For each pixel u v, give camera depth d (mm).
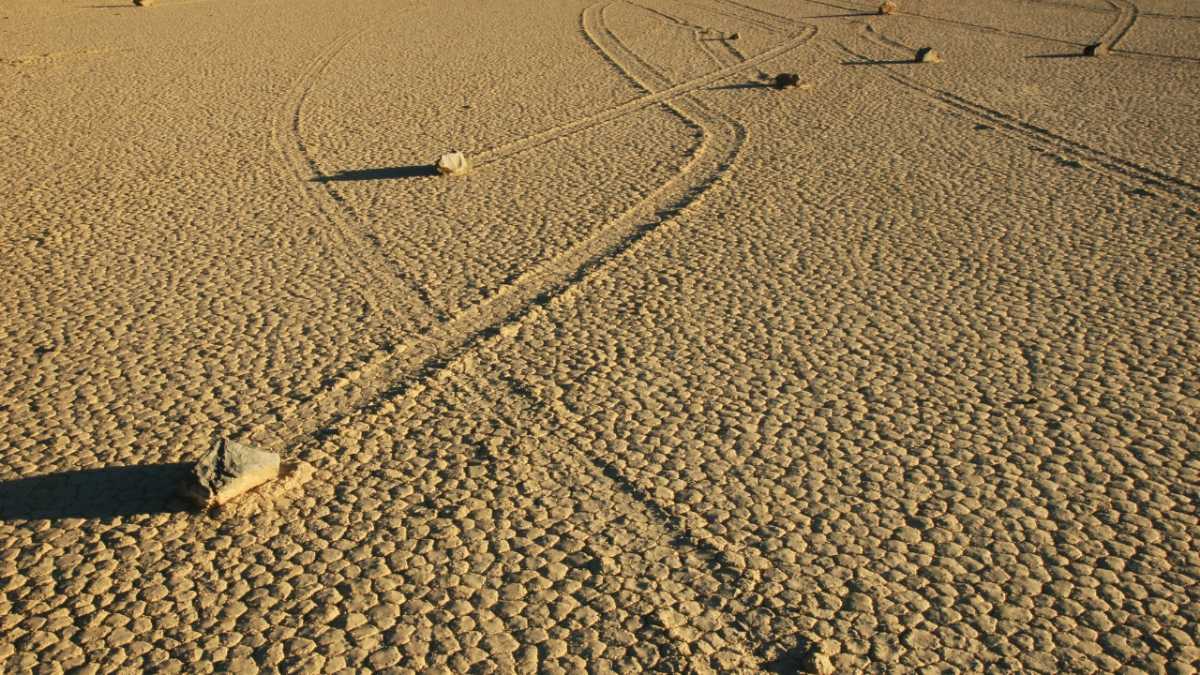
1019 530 7840
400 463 8797
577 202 14570
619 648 6797
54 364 10484
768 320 11133
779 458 8766
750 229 13500
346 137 17656
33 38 25641
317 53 23969
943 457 8750
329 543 7816
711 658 6711
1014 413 9352
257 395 9891
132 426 9406
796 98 19547
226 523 8039
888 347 10539
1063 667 6594
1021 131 17156
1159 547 7625
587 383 10000
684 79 21234
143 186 15375
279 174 15867
